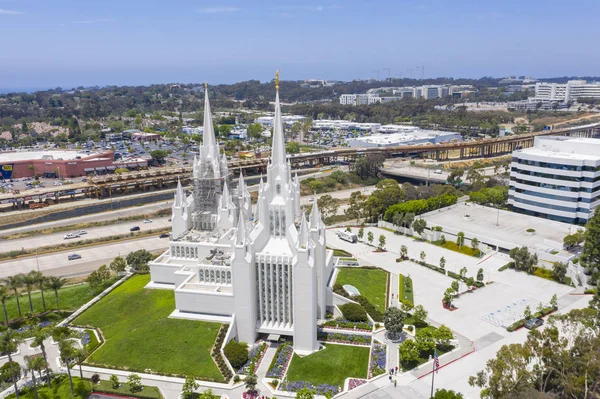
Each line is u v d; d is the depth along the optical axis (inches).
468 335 5024.6
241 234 4675.2
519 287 6225.4
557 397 3646.7
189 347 4586.6
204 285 5201.8
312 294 4532.5
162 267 5920.3
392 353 4677.7
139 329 4877.0
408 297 5979.3
